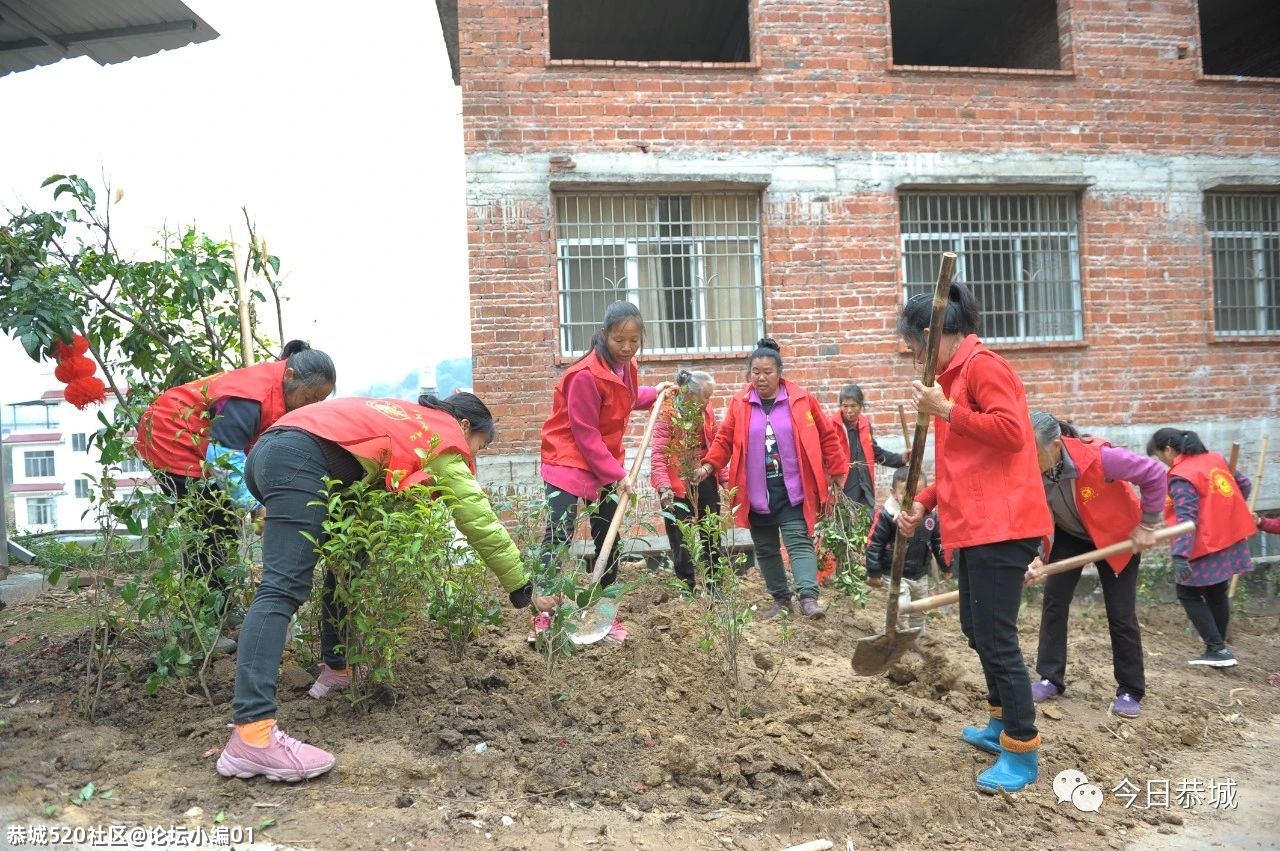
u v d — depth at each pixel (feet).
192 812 10.59
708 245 32.76
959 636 21.27
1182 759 15.66
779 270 32.58
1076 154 34.45
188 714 13.34
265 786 11.30
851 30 33.04
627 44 45.57
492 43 31.04
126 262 17.11
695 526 16.43
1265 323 36.32
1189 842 12.27
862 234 32.99
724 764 12.61
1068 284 34.73
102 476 14.25
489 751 12.29
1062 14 34.94
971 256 34.27
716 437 21.22
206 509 14.30
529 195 31.14
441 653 15.47
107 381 17.49
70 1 19.99
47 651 16.17
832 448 21.27
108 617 14.43
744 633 18.83
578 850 10.36
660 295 32.48
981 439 12.48
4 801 10.32
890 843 11.54
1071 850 11.84
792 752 13.32
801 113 32.71
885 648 14.01
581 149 31.42
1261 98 35.78
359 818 10.62
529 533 16.47
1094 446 16.49
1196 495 21.31
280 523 11.93
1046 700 17.42
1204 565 21.65
